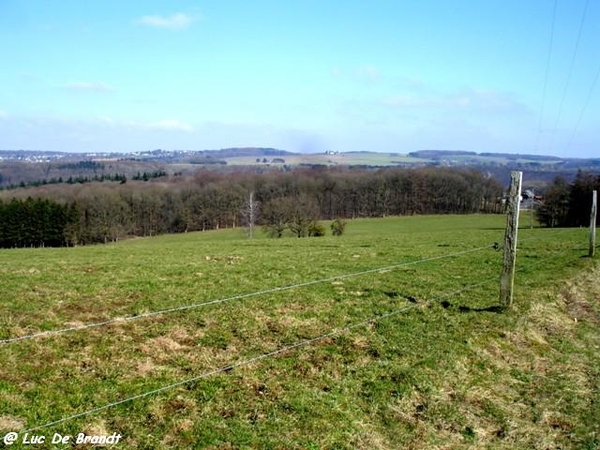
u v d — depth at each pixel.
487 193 111.62
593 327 15.03
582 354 12.93
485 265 21.20
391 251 26.88
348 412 8.83
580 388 11.01
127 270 19.36
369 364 10.66
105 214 89.19
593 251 23.94
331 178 107.94
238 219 102.44
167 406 8.33
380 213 109.88
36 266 21.06
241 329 11.84
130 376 9.17
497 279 18.31
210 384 9.15
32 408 7.83
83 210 87.94
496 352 12.17
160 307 13.23
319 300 14.48
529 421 9.55
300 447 7.75
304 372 10.02
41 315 12.19
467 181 111.81
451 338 12.37
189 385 9.05
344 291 15.67
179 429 7.75
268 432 7.98
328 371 10.19
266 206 82.44
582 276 19.92
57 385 8.62
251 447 7.57
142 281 16.48
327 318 12.97
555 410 10.02
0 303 13.09
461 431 8.95
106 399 8.31
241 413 8.39
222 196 101.12
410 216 109.50
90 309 12.89
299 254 26.03
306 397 9.08
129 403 8.25
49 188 109.06
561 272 20.19
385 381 10.05
